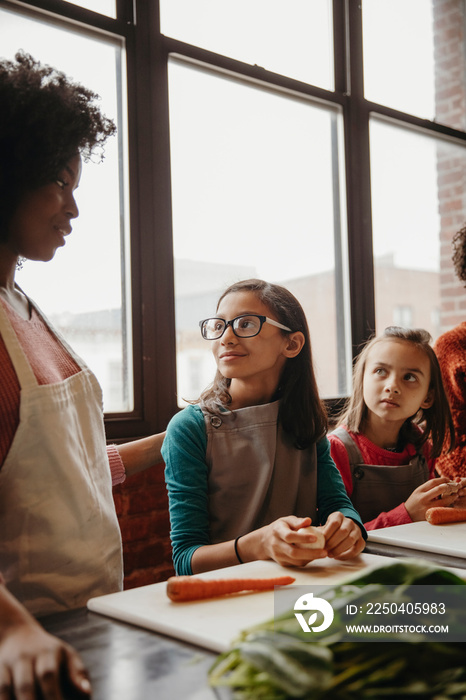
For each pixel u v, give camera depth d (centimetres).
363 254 261
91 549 91
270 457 123
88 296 191
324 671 47
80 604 89
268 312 130
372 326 262
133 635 65
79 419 95
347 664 51
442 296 295
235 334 127
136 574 188
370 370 162
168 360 204
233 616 68
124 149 199
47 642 53
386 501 157
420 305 286
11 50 178
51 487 86
